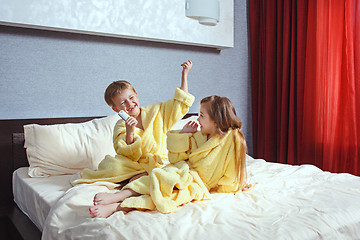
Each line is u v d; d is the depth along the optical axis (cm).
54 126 209
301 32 292
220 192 159
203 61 308
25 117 224
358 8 257
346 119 265
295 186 165
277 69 313
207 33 290
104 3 237
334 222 122
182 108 190
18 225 173
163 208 129
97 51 249
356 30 258
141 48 270
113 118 227
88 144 210
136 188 141
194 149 158
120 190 153
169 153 165
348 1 259
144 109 190
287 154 311
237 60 334
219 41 299
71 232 127
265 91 324
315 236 113
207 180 154
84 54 244
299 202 139
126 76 263
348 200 142
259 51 331
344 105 265
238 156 155
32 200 172
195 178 148
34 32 224
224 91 326
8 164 216
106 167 169
